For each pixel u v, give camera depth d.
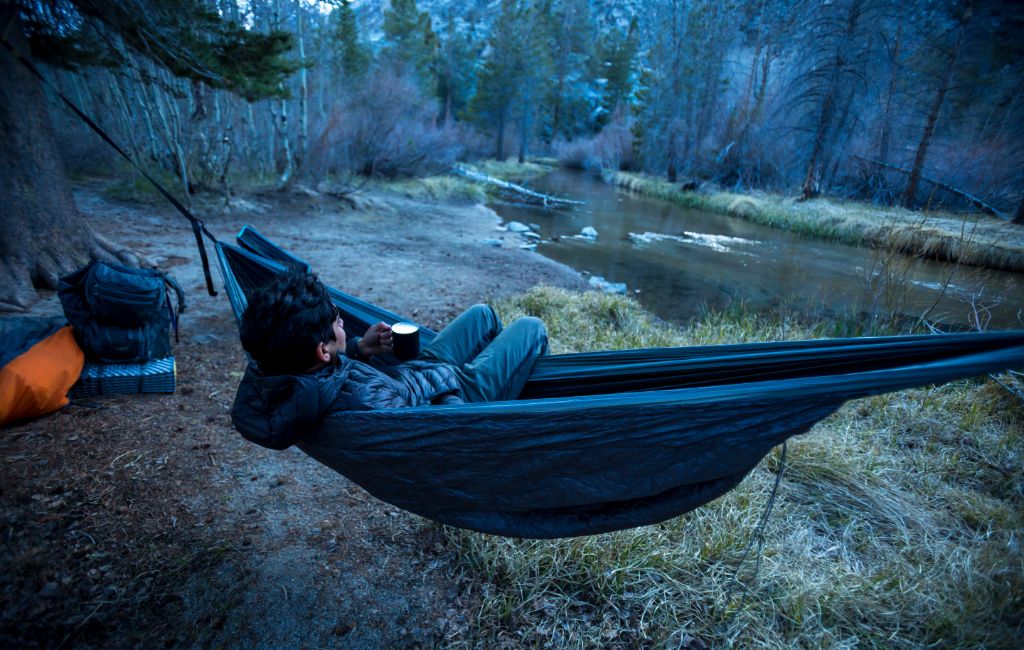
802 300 8.34
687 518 2.80
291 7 12.66
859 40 16.22
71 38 6.28
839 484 3.26
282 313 1.58
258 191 12.36
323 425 1.70
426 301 6.66
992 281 9.22
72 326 3.59
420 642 2.08
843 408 4.30
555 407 1.53
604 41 49.69
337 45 23.73
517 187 20.94
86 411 3.35
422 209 14.70
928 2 15.42
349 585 2.31
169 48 6.23
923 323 6.30
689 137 23.77
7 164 4.81
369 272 7.82
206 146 12.15
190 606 2.14
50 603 2.06
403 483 1.81
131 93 11.42
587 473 1.62
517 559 2.41
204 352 4.51
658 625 2.19
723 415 1.40
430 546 2.55
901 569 2.55
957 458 3.66
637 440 1.51
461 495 1.79
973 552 2.66
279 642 2.04
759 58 24.64
